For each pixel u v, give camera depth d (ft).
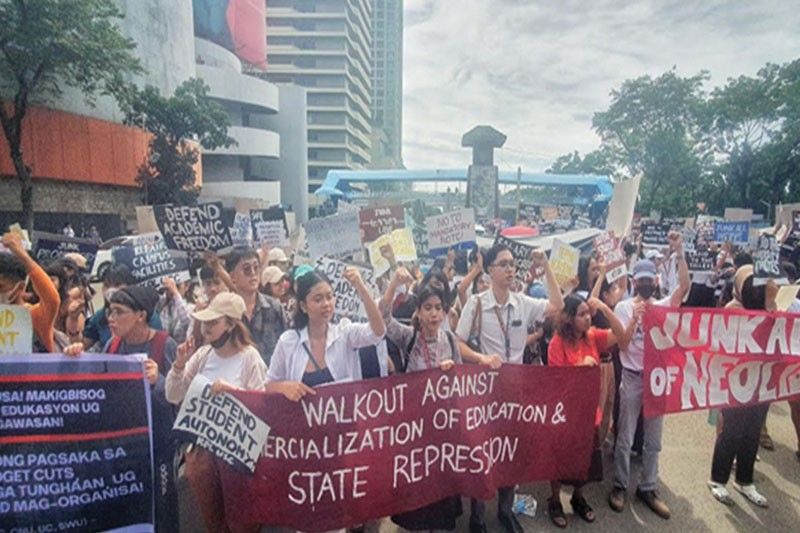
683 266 13.20
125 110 91.56
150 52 106.93
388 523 12.00
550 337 13.91
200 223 17.87
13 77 68.90
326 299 9.59
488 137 77.30
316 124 269.03
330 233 20.65
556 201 184.65
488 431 10.77
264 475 9.39
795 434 16.44
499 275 12.00
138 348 10.25
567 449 11.25
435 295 10.41
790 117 108.68
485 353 12.13
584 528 11.57
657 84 122.62
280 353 9.80
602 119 133.90
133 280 13.79
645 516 12.06
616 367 13.92
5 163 72.64
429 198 180.04
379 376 10.16
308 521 9.59
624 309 12.88
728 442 12.59
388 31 514.27
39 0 59.88
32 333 8.91
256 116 182.19
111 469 8.53
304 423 9.47
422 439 10.22
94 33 67.15
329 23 268.82
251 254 13.20
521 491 13.24
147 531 8.72
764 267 13.30
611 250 15.92
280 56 269.23
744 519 11.93
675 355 12.07
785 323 12.49
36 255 21.88
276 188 164.76
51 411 8.24
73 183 85.35
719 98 115.75
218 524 9.73
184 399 8.96
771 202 121.80
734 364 12.32
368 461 9.86
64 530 8.26
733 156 119.85
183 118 97.19
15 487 8.05
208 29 157.28
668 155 126.21
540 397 11.05
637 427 14.56
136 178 98.89
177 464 12.80
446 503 10.50
